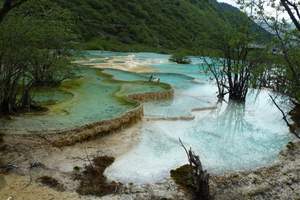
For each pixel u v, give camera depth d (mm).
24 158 14992
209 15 119875
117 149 17531
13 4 13523
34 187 13148
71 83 29734
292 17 9242
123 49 72375
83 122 18484
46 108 20938
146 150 17828
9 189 12820
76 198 12750
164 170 15727
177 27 100062
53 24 24406
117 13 91312
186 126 22406
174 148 18406
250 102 31688
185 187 14117
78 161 15625
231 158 17609
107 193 13336
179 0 117250
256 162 17281
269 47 20594
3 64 17875
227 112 27344
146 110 25188
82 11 82500
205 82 38781
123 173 15180
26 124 17781
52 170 14523
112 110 21344
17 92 20219
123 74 38094
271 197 13922
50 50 25047
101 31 80562
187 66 52812
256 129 23094
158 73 42344
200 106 27688
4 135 16297
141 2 103375
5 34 16531
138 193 13516
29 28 18266
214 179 15008
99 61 50094
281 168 16625
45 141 16391
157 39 88750
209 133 21422
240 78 30281
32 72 24734
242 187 14547
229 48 30266
